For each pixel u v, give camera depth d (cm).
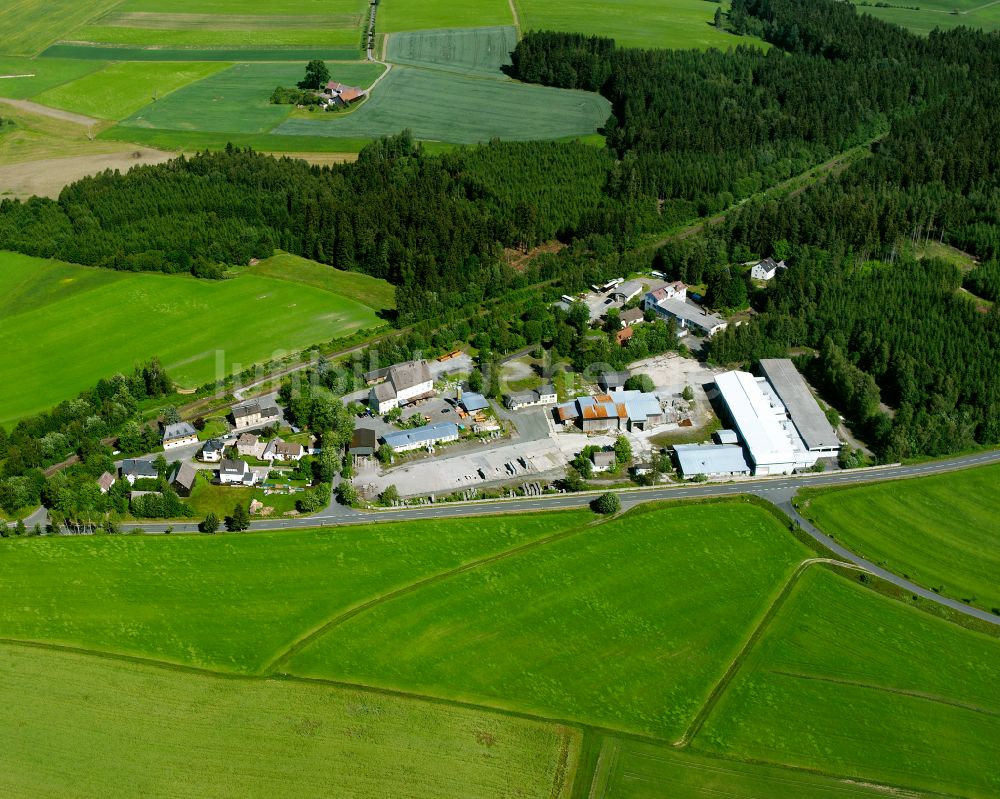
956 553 17988
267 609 16025
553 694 14575
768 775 13400
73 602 16050
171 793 12719
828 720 14338
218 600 16200
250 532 17825
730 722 14225
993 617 16462
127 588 16400
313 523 18162
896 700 14738
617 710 14350
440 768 13200
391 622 15838
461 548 17550
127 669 14712
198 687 14425
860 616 16338
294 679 14638
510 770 13238
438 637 15575
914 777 13500
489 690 14600
